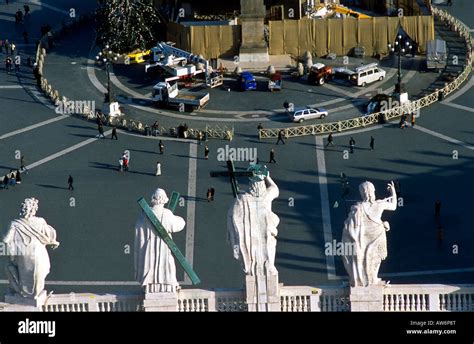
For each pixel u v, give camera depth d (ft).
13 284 382.83
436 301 386.73
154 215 376.27
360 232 377.30
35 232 377.30
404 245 626.64
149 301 382.22
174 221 377.71
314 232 635.66
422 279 596.29
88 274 606.14
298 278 595.06
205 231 638.53
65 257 620.49
